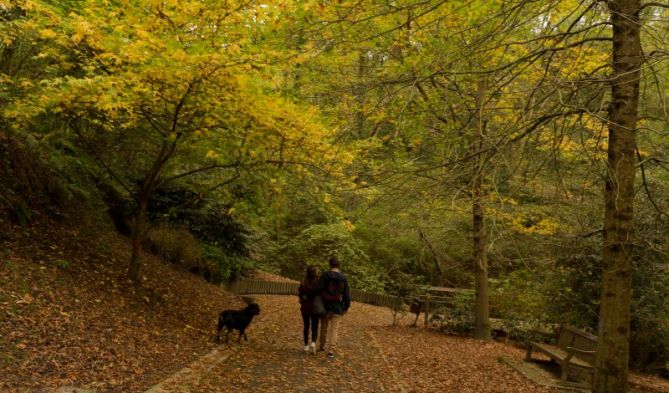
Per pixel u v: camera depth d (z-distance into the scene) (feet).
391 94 18.21
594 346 24.52
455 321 43.21
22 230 27.73
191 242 49.44
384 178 19.63
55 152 28.76
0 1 23.18
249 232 56.18
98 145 31.58
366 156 29.73
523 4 15.47
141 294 30.53
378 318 53.88
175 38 23.63
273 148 28.89
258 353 27.55
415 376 25.30
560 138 16.84
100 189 40.50
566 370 24.48
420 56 24.11
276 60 22.56
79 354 19.15
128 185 38.93
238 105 25.00
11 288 21.54
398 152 28.22
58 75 28.45
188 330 28.40
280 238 78.74
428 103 25.31
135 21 23.21
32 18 23.84
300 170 29.86
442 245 53.72
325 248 77.61
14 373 16.15
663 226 28.99
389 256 74.84
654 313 32.60
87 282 26.84
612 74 16.97
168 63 23.00
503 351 35.09
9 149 28.94
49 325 20.36
